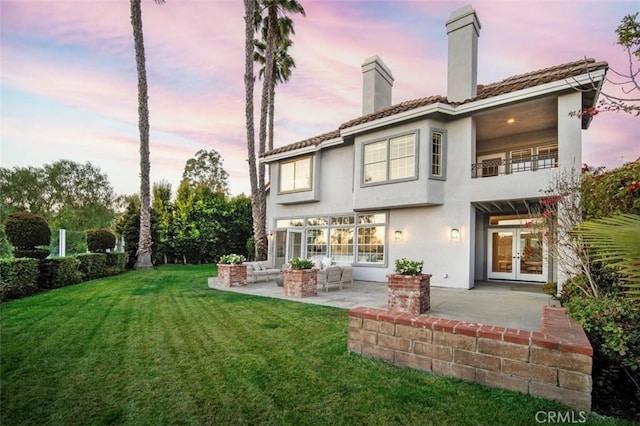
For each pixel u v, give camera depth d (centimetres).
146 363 396
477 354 325
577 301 406
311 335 505
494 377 314
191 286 1081
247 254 2327
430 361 354
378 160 1180
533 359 295
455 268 1045
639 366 286
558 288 712
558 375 283
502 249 1230
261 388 329
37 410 291
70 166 3011
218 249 2264
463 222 1036
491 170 1259
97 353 430
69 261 1100
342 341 470
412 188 1077
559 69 980
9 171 2695
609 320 331
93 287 1039
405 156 1111
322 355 416
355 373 360
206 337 499
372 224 1271
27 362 399
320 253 1431
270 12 1753
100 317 628
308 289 884
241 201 2408
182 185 2227
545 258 879
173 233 2125
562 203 586
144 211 1720
